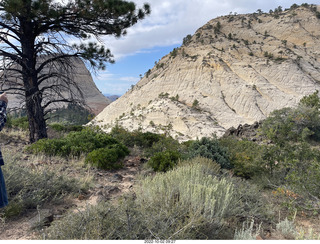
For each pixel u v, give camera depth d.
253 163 7.47
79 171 6.74
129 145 12.07
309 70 148.38
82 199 4.81
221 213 3.66
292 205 4.85
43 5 9.39
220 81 137.12
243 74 143.62
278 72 142.75
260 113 117.44
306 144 7.51
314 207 4.64
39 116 10.92
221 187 4.41
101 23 11.35
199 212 3.42
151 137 12.70
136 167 8.07
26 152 8.34
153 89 145.50
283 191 5.19
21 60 10.36
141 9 11.91
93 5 10.34
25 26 10.49
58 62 11.86
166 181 4.42
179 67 152.38
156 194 3.98
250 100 123.38
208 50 170.88
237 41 189.50
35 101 10.71
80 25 11.52
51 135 12.67
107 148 8.38
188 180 4.59
